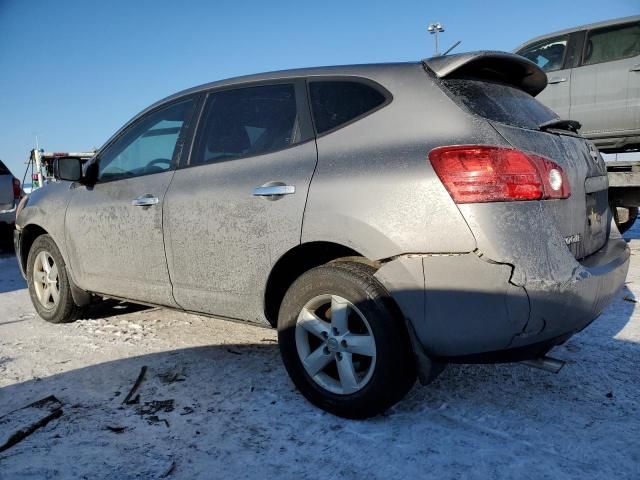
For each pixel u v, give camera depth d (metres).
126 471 2.21
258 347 3.66
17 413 2.74
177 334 4.00
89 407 2.80
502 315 2.21
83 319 4.50
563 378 3.01
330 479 2.13
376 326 2.43
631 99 6.79
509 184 2.23
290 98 2.96
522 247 2.20
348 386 2.54
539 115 2.76
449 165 2.28
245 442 2.41
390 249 2.36
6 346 3.84
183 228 3.18
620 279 2.67
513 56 2.67
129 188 3.60
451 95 2.48
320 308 2.72
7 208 9.05
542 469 2.15
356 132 2.63
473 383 2.97
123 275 3.66
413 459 2.24
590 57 7.12
